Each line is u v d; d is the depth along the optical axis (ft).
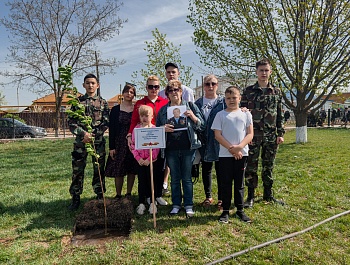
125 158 15.19
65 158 32.40
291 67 39.96
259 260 9.87
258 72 14.43
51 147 44.04
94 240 11.80
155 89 14.69
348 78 37.58
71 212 14.61
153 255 10.26
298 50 39.50
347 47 37.11
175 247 10.78
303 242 11.09
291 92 40.45
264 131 14.47
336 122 90.74
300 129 41.34
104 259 10.01
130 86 15.24
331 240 11.20
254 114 14.46
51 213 14.56
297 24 38.01
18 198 16.83
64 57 71.05
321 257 10.00
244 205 14.55
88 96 14.78
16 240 11.74
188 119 13.32
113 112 15.38
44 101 126.52
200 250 10.53
